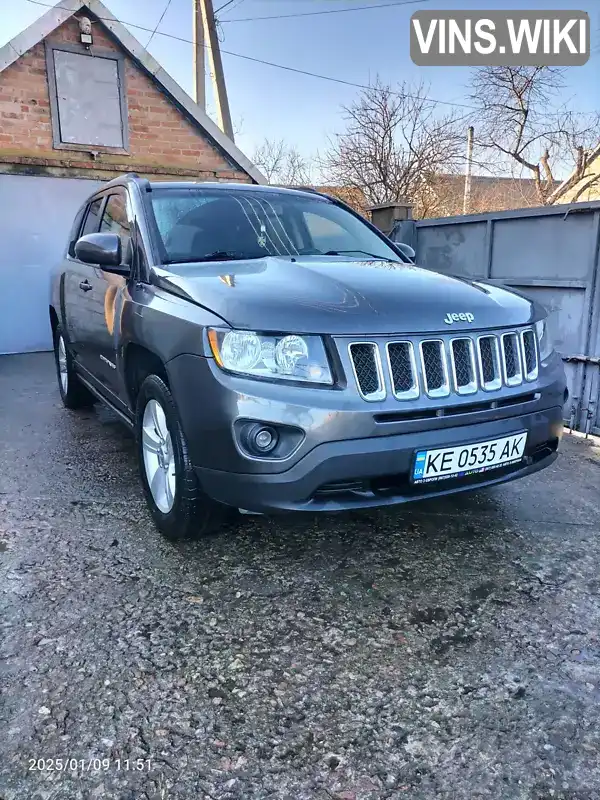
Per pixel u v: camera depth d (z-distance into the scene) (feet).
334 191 55.57
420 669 6.72
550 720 5.99
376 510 10.61
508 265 17.53
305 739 5.76
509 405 8.30
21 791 5.12
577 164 58.65
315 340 7.26
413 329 7.62
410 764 5.49
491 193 65.36
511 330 8.51
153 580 8.37
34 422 16.31
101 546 9.30
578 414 15.48
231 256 10.23
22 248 27.09
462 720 6.00
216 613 7.66
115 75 27.91
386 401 7.36
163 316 8.32
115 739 5.69
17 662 6.67
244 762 5.48
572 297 15.57
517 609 7.82
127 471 12.54
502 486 11.80
